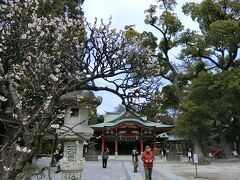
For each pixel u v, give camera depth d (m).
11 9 8.78
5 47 8.05
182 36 34.56
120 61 8.79
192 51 31.81
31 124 5.12
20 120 4.81
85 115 9.79
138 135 49.47
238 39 28.28
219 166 29.89
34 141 4.76
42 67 7.06
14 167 4.45
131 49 10.10
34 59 7.82
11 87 5.64
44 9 12.27
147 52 9.76
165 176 20.88
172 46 34.81
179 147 58.81
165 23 33.88
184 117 30.31
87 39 9.00
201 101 29.09
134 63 9.17
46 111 4.95
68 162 9.52
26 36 8.30
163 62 34.69
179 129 34.06
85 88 7.66
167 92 35.28
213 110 30.39
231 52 30.73
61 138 9.48
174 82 34.47
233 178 19.62
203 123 30.59
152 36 33.16
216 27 27.64
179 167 28.83
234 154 45.47
